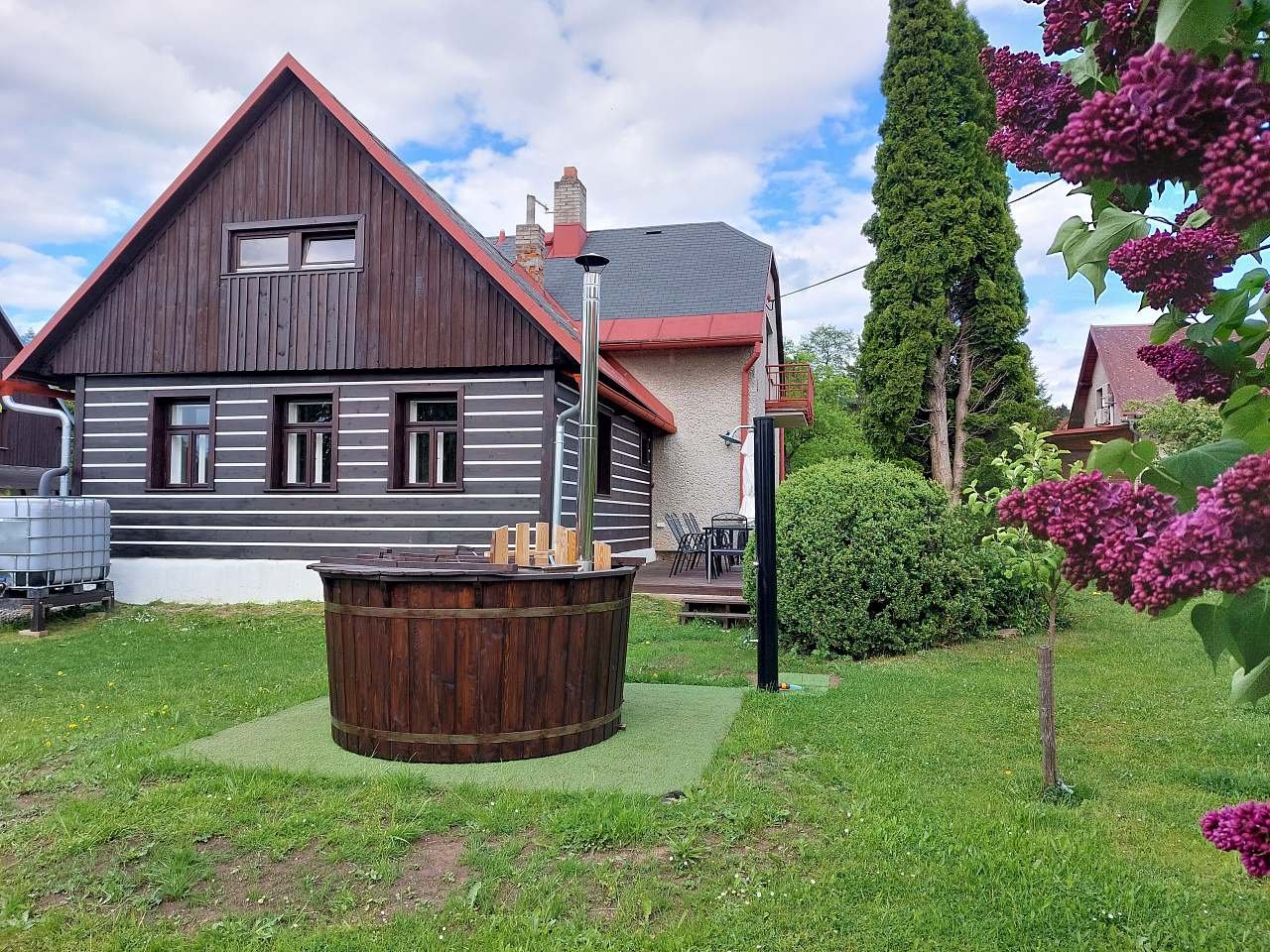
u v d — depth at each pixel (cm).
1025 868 324
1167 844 351
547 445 1051
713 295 1625
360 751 471
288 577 1104
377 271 1097
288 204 1126
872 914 296
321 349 1105
